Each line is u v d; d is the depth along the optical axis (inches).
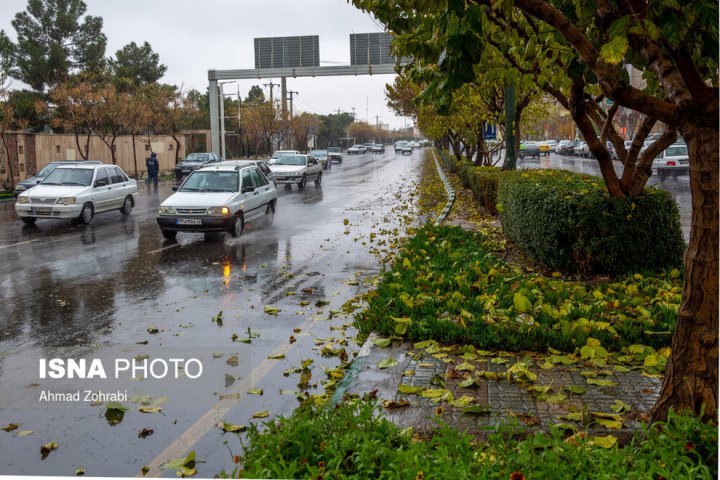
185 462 181.8
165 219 615.5
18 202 735.7
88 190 761.6
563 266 391.2
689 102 168.9
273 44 2159.2
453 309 299.0
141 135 2049.7
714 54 225.5
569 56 306.5
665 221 372.5
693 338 171.8
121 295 399.2
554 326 265.7
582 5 238.7
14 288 419.5
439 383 220.8
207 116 2947.8
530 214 420.2
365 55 2124.8
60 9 1846.7
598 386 215.9
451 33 203.3
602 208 370.6
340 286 418.3
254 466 144.7
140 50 2370.8
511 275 378.3
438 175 1600.6
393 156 3631.9
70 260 522.0
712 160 167.9
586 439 167.9
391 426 168.4
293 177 1275.8
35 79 1776.6
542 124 3713.1
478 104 893.2
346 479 143.0
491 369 235.5
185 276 456.4
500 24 290.8
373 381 227.3
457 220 691.4
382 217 799.7
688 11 177.0
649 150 370.9
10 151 1386.6
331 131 5408.5
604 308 294.4
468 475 139.7
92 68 1877.5
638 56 224.4
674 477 136.0
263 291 407.2
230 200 629.3
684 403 172.4
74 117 1561.3
